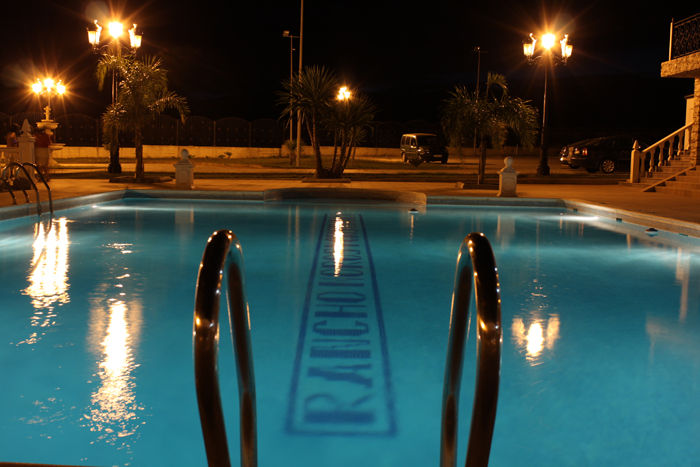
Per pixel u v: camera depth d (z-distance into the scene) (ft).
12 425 10.61
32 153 54.60
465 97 60.90
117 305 19.08
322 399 11.94
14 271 24.07
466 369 13.47
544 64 76.33
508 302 20.18
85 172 79.15
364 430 10.66
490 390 4.99
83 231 35.01
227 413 11.10
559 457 9.71
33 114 116.37
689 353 15.07
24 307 18.74
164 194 52.70
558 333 16.69
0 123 110.93
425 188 59.11
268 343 15.40
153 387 12.43
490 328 5.02
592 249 30.99
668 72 58.23
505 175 51.96
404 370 13.62
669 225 36.27
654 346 15.60
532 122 60.29
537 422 10.96
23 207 38.88
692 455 9.80
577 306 19.74
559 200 50.42
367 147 155.33
